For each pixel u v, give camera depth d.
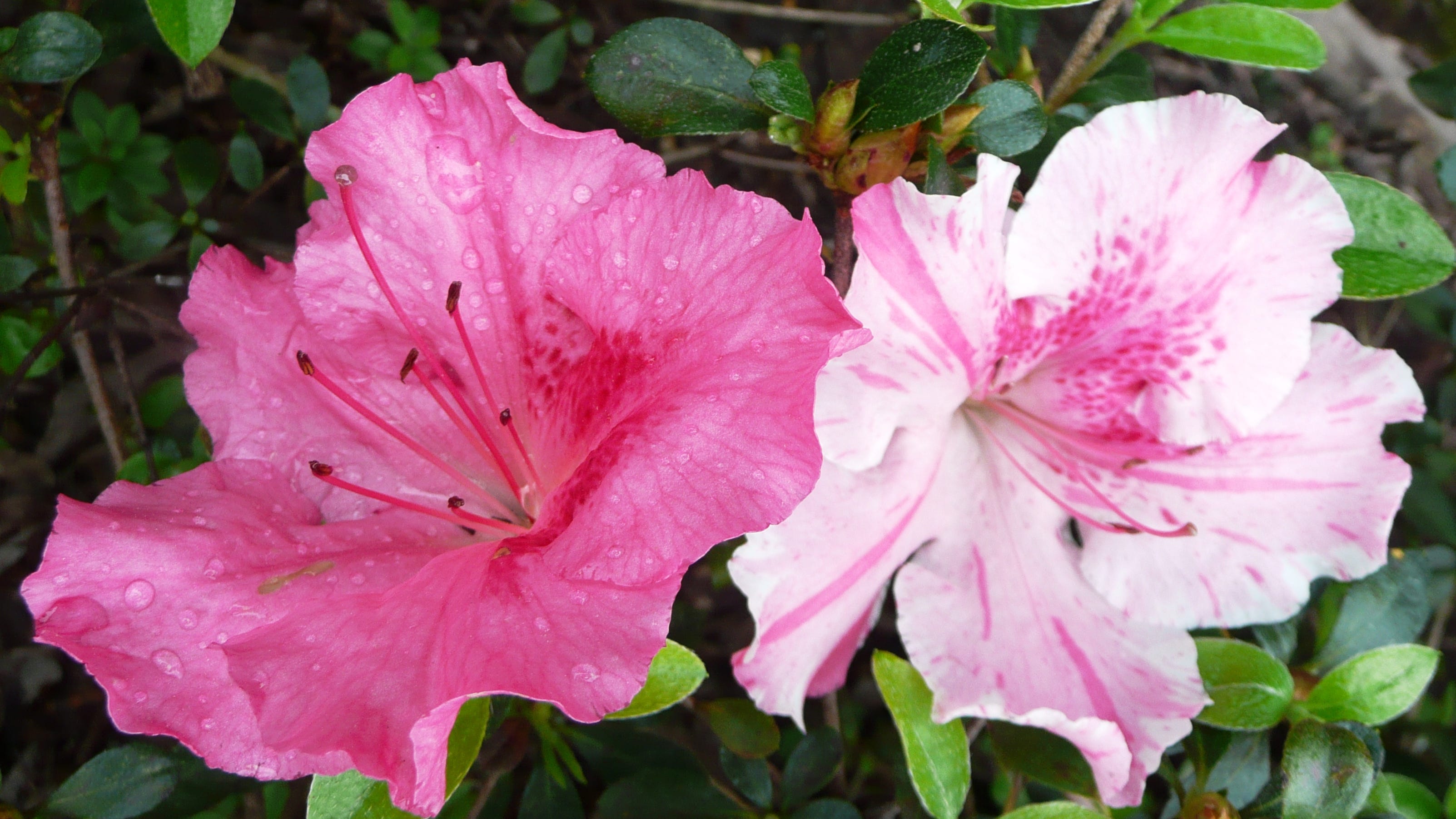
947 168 0.18
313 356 0.17
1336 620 0.21
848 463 0.17
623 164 0.16
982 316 0.18
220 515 0.16
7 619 0.25
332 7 0.28
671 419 0.15
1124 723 0.19
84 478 0.26
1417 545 0.27
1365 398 0.19
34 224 0.24
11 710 0.25
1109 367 0.19
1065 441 0.20
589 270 0.16
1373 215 0.20
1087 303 0.18
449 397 0.17
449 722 0.14
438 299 0.17
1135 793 0.18
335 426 0.17
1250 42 0.19
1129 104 0.17
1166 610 0.19
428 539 0.17
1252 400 0.18
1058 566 0.19
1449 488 0.28
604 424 0.16
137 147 0.24
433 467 0.18
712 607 0.27
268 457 0.17
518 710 0.21
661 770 0.21
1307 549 0.19
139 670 0.15
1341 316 0.30
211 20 0.17
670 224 0.15
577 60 0.29
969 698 0.18
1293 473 0.19
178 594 0.16
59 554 0.15
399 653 0.15
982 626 0.19
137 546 0.16
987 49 0.18
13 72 0.19
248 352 0.17
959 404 0.19
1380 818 0.20
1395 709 0.20
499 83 0.16
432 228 0.17
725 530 0.14
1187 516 0.19
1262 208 0.18
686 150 0.28
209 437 0.23
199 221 0.24
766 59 0.27
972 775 0.26
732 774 0.21
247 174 0.24
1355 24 0.32
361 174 0.16
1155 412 0.19
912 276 0.17
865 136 0.18
